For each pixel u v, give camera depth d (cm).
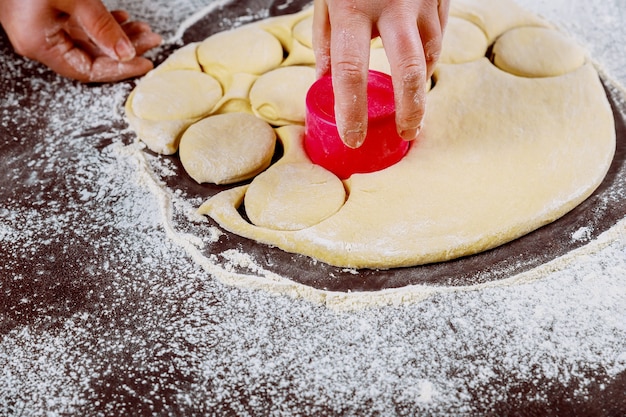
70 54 140
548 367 92
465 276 105
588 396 89
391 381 92
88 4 136
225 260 109
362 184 113
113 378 94
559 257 105
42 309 104
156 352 97
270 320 100
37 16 134
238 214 113
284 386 92
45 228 116
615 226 109
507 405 88
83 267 110
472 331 97
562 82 130
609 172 118
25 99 140
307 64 140
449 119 123
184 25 158
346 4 98
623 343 94
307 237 108
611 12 155
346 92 95
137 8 163
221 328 100
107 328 101
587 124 122
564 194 111
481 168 115
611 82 136
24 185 123
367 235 107
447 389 91
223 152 120
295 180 114
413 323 99
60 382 94
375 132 109
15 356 98
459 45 138
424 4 101
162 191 120
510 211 109
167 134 126
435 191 112
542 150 118
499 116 123
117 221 116
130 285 106
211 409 90
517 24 145
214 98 133
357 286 104
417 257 105
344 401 90
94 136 131
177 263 109
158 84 135
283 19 150
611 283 102
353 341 97
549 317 98
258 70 138
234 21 158
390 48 97
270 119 129
